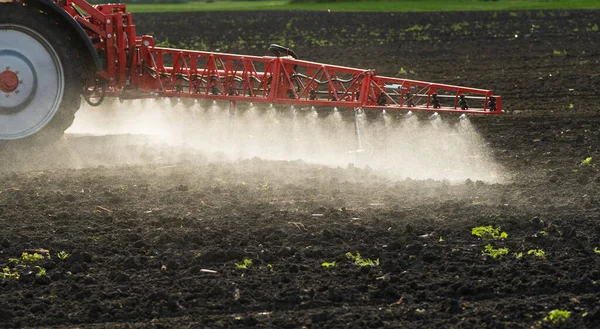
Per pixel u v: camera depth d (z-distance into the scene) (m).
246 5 183.62
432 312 20.78
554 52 77.69
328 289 22.19
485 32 102.31
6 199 30.22
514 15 128.12
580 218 27.78
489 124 45.62
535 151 38.94
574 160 36.81
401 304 21.30
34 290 22.16
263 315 20.70
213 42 94.25
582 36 93.94
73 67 37.28
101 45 38.69
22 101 36.91
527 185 32.41
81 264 23.78
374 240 25.91
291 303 21.42
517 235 26.34
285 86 38.72
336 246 25.38
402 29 109.75
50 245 25.48
